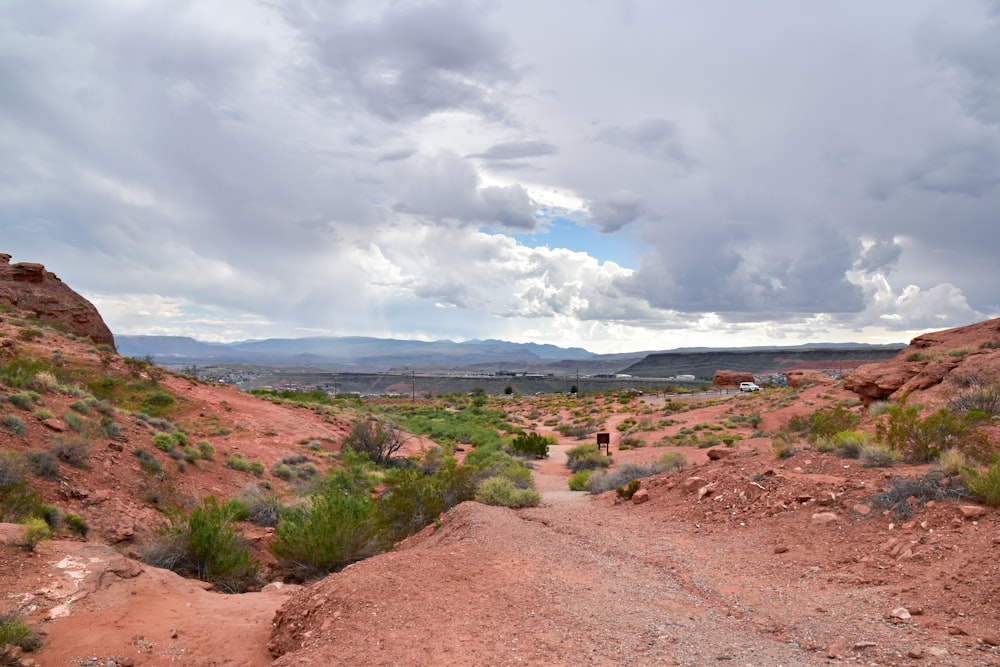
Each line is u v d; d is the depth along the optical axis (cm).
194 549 1373
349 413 5138
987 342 3281
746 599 815
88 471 1739
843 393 4809
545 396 12281
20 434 1716
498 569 909
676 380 19200
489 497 1744
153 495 1792
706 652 627
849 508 1092
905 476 1148
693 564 1016
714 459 1898
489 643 650
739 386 10606
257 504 1964
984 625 642
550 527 1357
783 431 2417
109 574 1020
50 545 1065
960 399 1855
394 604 752
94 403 2338
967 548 829
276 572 1503
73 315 4759
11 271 4697
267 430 3400
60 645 789
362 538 1507
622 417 6750
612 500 1752
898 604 727
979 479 956
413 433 4659
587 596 817
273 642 807
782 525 1142
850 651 614
